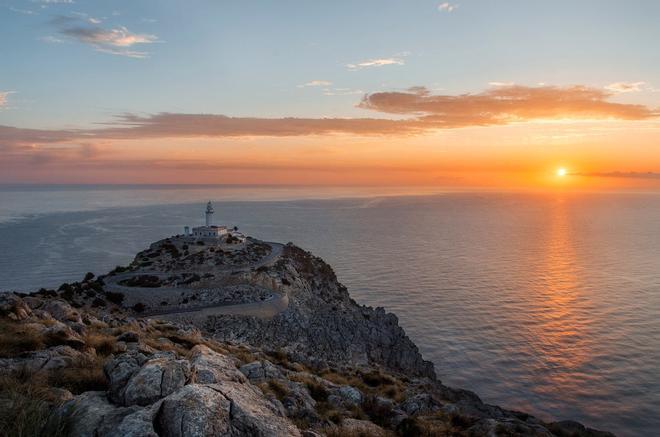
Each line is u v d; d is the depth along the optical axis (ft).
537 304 393.09
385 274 526.98
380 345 268.82
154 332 97.71
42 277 577.43
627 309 376.68
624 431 200.13
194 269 330.95
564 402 226.79
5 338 59.00
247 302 274.57
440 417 82.58
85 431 33.30
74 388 46.98
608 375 255.50
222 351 95.35
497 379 253.03
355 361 241.55
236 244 410.52
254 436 32.22
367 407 76.23
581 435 106.73
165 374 41.37
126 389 39.47
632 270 540.93
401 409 85.51
